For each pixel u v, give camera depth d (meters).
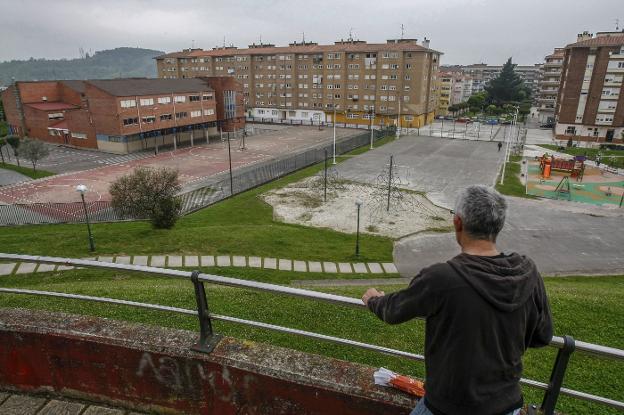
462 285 1.86
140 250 20.25
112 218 27.31
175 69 102.62
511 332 1.89
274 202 31.70
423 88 81.62
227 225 26.05
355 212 29.53
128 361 3.18
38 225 25.23
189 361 3.06
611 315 8.41
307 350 5.67
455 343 1.88
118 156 52.97
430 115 89.81
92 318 3.46
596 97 66.62
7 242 20.55
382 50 79.62
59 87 67.31
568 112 69.19
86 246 20.36
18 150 43.72
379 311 2.19
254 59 92.81
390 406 2.70
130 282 12.41
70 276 16.20
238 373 2.98
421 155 52.16
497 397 1.91
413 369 5.35
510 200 33.56
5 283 15.55
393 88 80.88
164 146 60.78
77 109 56.97
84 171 44.16
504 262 1.96
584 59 66.12
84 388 3.36
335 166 44.69
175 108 61.88
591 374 5.62
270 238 23.39
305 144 62.47
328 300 2.61
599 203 33.66
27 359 3.37
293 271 19.48
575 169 43.16
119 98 53.34
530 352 6.20
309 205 31.02
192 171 44.44
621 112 65.69
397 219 28.25
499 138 71.25
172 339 3.20
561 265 22.19
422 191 35.00
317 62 86.56
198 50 105.50
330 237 24.94
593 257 23.20
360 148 57.03
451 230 26.47
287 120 92.88
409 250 23.38
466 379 1.88
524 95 117.31
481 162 48.38
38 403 3.35
